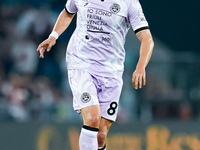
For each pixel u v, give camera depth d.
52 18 38.50
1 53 36.22
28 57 36.25
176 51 43.12
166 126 25.86
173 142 25.84
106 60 18.17
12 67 35.91
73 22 38.28
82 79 17.88
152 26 43.22
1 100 31.03
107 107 18.44
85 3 18.06
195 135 25.95
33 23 37.66
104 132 18.62
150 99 31.50
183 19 43.47
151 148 25.59
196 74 32.06
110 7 17.80
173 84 31.98
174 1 43.38
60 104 32.44
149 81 31.84
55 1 39.59
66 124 25.20
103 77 18.19
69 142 25.11
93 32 17.92
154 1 43.31
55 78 35.09
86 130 17.36
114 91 18.44
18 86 32.38
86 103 17.53
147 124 25.73
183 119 31.31
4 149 24.94
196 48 43.34
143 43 17.67
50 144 25.06
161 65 32.19
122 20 17.92
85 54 18.09
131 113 31.31
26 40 37.06
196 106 31.50
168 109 31.41
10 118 30.50
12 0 39.03
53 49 36.69
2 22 37.94
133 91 31.55
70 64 18.38
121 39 18.25
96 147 17.55
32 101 31.67
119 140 25.38
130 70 31.88
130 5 17.91
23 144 25.02
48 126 25.16
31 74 34.53
